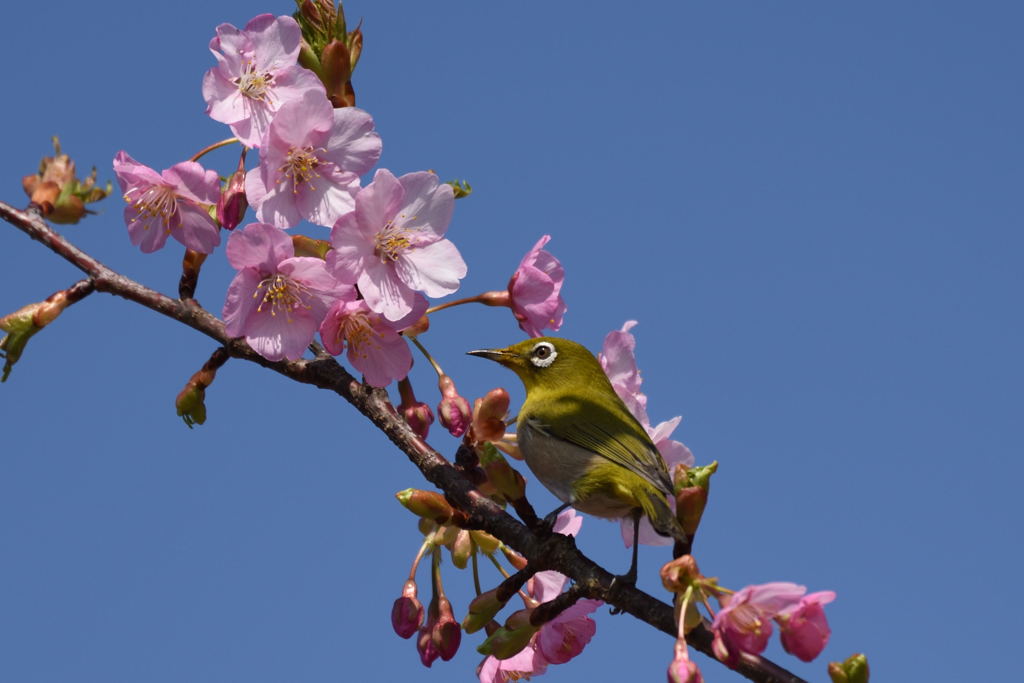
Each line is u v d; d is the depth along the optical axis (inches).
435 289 390.6
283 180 394.6
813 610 303.0
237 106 399.9
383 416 404.5
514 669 422.9
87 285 409.1
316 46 417.4
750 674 326.6
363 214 383.6
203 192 403.2
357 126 397.1
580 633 418.3
